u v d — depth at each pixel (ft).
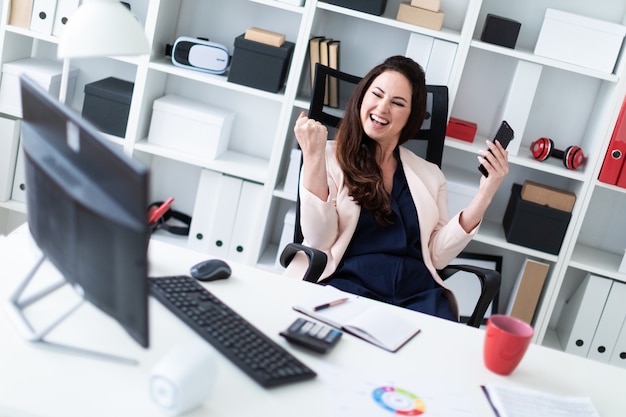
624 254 11.02
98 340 4.90
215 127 11.18
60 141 4.67
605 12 11.03
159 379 4.33
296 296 6.14
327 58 10.74
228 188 11.32
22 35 11.50
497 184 8.95
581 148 11.39
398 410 4.85
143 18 11.69
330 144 9.24
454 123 10.93
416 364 5.50
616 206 11.70
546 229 10.89
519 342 5.46
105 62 11.91
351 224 8.75
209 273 6.01
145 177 3.96
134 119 11.06
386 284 8.68
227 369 4.88
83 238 4.45
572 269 12.03
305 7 10.46
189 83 11.89
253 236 11.34
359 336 5.72
